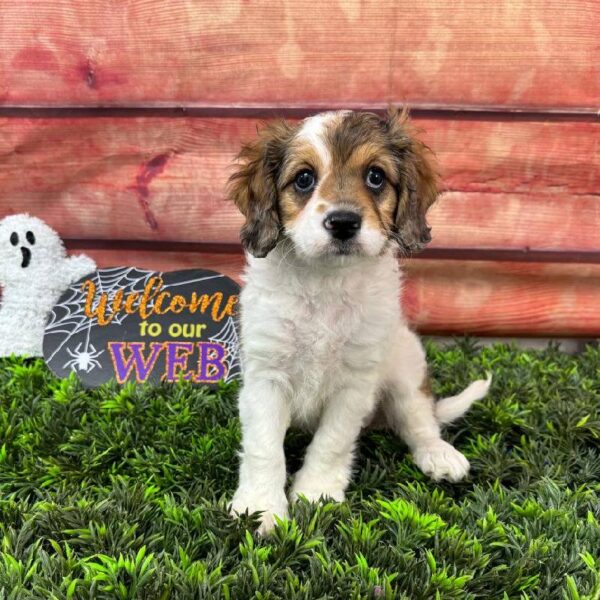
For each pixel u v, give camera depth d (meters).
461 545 0.32
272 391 0.40
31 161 0.59
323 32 0.56
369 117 0.41
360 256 0.36
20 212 0.60
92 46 0.56
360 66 0.56
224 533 0.34
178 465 0.42
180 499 0.39
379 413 0.49
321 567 0.31
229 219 0.60
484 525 0.34
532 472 0.42
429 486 0.43
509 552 0.33
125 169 0.59
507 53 0.56
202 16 0.55
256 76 0.57
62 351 0.56
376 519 0.35
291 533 0.33
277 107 0.58
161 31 0.56
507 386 0.53
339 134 0.38
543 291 0.62
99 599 0.28
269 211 0.39
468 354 0.62
